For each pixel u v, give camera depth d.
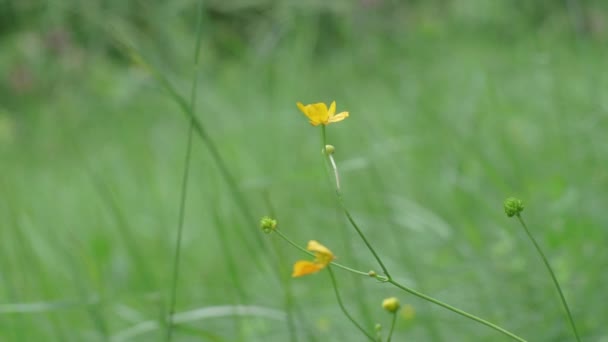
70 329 1.20
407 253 1.16
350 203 1.51
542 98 1.76
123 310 1.22
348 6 2.38
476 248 1.21
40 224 1.66
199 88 2.21
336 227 1.41
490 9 2.32
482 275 1.12
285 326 1.09
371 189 1.46
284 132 2.05
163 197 1.86
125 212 1.76
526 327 1.05
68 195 2.06
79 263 1.42
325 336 1.08
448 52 2.38
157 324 1.06
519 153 1.58
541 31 2.10
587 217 1.17
